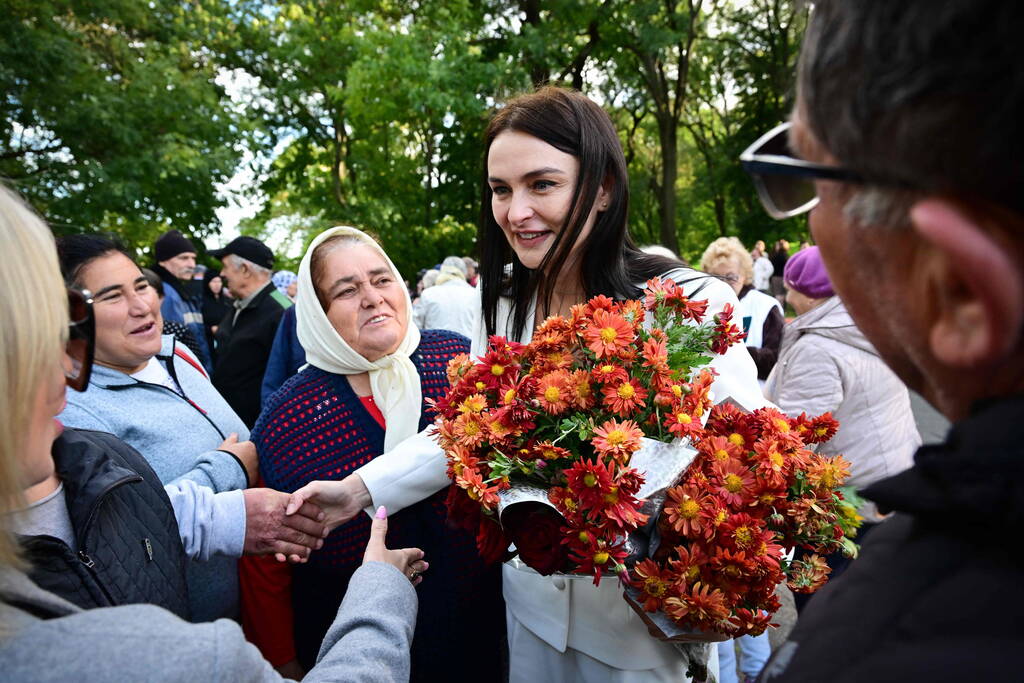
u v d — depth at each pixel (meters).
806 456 1.08
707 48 20.17
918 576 0.44
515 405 1.05
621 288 1.32
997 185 0.38
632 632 1.25
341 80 14.29
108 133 10.31
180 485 1.45
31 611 0.65
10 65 9.40
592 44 14.11
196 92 10.98
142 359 1.76
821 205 0.51
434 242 14.86
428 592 1.63
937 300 0.43
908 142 0.40
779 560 1.01
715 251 3.96
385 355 1.67
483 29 12.96
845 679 0.44
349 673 0.85
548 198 1.26
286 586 1.66
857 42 0.43
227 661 0.64
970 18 0.37
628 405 0.99
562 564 1.05
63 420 1.56
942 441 0.49
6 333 0.65
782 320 3.72
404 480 1.46
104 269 1.69
